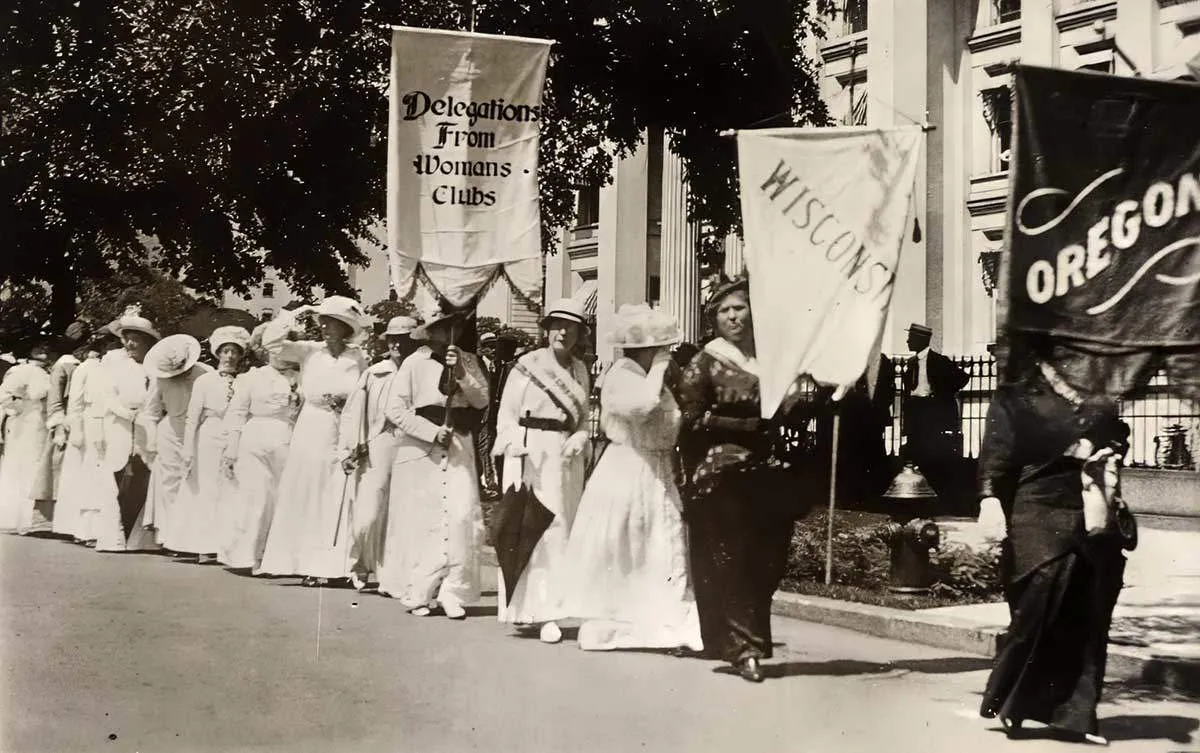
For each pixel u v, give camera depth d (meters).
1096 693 5.40
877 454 12.71
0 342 16.12
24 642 7.01
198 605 8.46
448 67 7.95
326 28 14.99
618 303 23.09
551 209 16.45
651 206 23.58
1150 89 5.40
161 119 16.22
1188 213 5.40
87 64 16.30
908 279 20.23
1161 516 12.88
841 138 6.90
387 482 9.34
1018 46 20.06
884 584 9.34
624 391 7.14
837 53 21.80
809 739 5.29
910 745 5.26
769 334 6.65
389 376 9.36
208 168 16.80
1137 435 13.82
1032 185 5.40
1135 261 5.43
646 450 7.19
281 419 10.38
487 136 8.00
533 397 7.71
